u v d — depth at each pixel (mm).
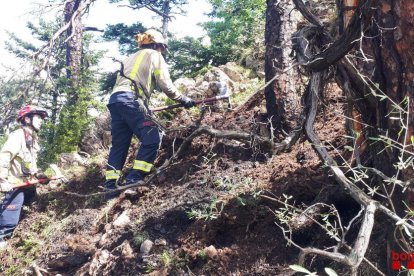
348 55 2482
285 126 4137
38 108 5316
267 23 4371
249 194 3338
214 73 6137
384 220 2488
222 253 3068
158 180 4492
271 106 4281
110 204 4773
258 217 3203
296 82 4195
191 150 4691
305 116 2605
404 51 2088
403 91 2131
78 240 4324
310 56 2592
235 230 3256
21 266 4480
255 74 6477
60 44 8375
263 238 3082
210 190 3879
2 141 8195
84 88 8344
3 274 4516
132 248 3584
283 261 2885
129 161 5367
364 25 2135
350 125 2674
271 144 2631
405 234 2182
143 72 4547
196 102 4727
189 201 3818
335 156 3312
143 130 4430
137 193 4410
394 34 2113
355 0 2504
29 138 5207
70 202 5227
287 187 3242
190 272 3084
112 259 3604
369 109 2543
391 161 2248
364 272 2473
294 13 4281
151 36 4809
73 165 6516
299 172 3322
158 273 3203
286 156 3785
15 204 5090
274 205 3209
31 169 5207
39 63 7879
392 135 2223
